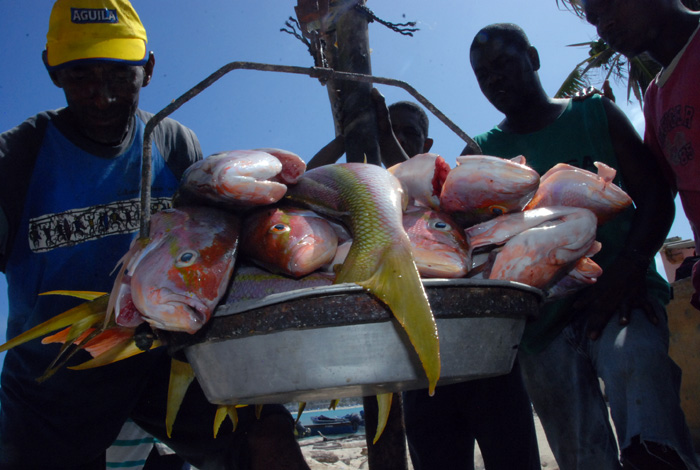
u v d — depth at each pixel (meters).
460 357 1.11
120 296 1.26
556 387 2.39
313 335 1.06
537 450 2.31
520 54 2.67
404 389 1.18
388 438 1.90
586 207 1.43
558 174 1.50
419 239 1.25
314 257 1.23
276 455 1.89
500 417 2.25
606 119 2.55
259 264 1.32
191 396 2.12
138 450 2.71
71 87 2.06
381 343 1.06
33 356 2.14
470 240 1.32
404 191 1.41
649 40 2.34
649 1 2.27
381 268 1.07
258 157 1.26
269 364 1.09
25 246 2.20
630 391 2.04
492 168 1.30
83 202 2.22
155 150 2.38
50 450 2.17
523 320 1.25
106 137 2.25
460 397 2.37
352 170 1.35
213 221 1.23
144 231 1.26
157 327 1.15
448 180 1.36
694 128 2.21
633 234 2.31
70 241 2.20
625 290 2.20
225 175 1.21
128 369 2.16
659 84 2.38
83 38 2.01
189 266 1.13
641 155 2.47
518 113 2.75
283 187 1.25
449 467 2.39
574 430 2.35
